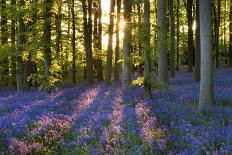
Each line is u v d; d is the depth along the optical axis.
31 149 10.06
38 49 23.17
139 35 16.83
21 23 26.83
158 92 21.22
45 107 17.20
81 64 45.06
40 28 22.53
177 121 12.31
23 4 25.19
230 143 9.10
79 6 40.44
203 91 15.75
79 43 42.06
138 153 8.83
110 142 10.09
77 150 9.79
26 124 12.84
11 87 35.38
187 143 9.26
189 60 43.38
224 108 14.47
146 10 17.00
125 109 15.14
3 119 14.02
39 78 23.19
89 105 17.30
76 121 13.35
